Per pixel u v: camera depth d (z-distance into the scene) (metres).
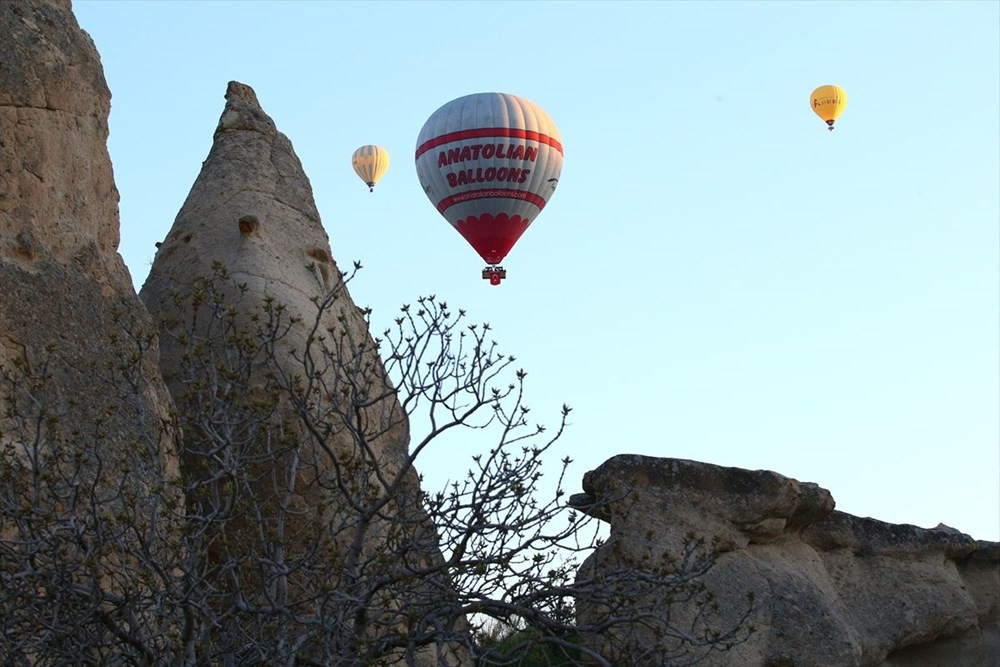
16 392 10.75
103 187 12.66
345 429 12.69
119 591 10.06
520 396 9.78
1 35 12.17
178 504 10.37
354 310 14.34
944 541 13.80
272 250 13.97
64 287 11.62
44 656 8.95
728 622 12.15
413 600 10.12
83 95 12.66
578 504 13.04
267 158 14.92
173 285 13.72
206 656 8.59
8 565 9.09
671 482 12.69
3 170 11.67
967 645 13.78
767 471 12.82
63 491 9.95
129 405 11.35
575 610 10.34
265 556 9.68
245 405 10.34
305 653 9.91
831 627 12.48
